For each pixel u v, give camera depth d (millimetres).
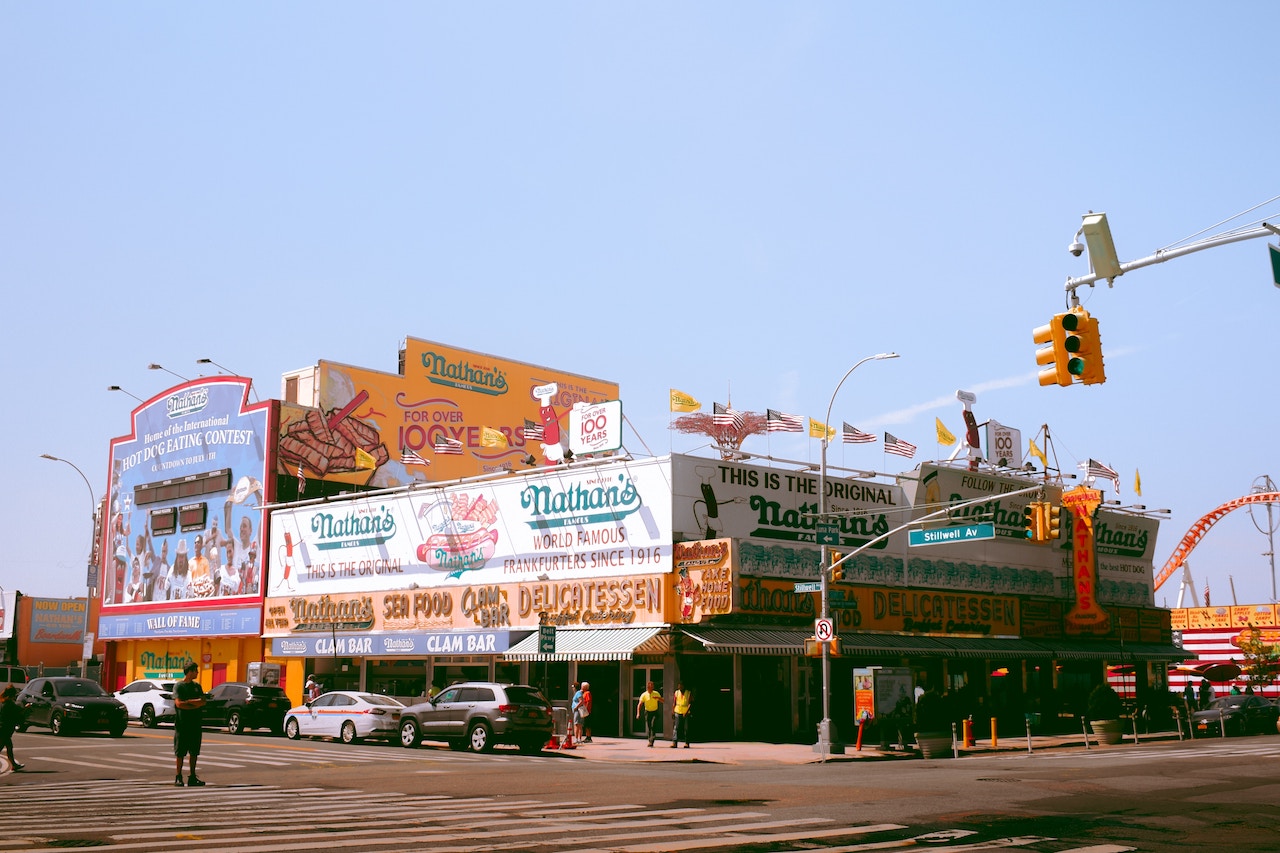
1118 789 19297
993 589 47062
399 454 59000
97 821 14336
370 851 11586
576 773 23438
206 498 55375
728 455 40594
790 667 39844
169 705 41688
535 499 41781
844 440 41750
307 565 49719
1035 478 51312
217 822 14242
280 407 53281
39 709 36000
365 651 45719
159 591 57125
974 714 45062
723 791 19062
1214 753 29688
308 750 30156
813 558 40531
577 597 39781
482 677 42688
